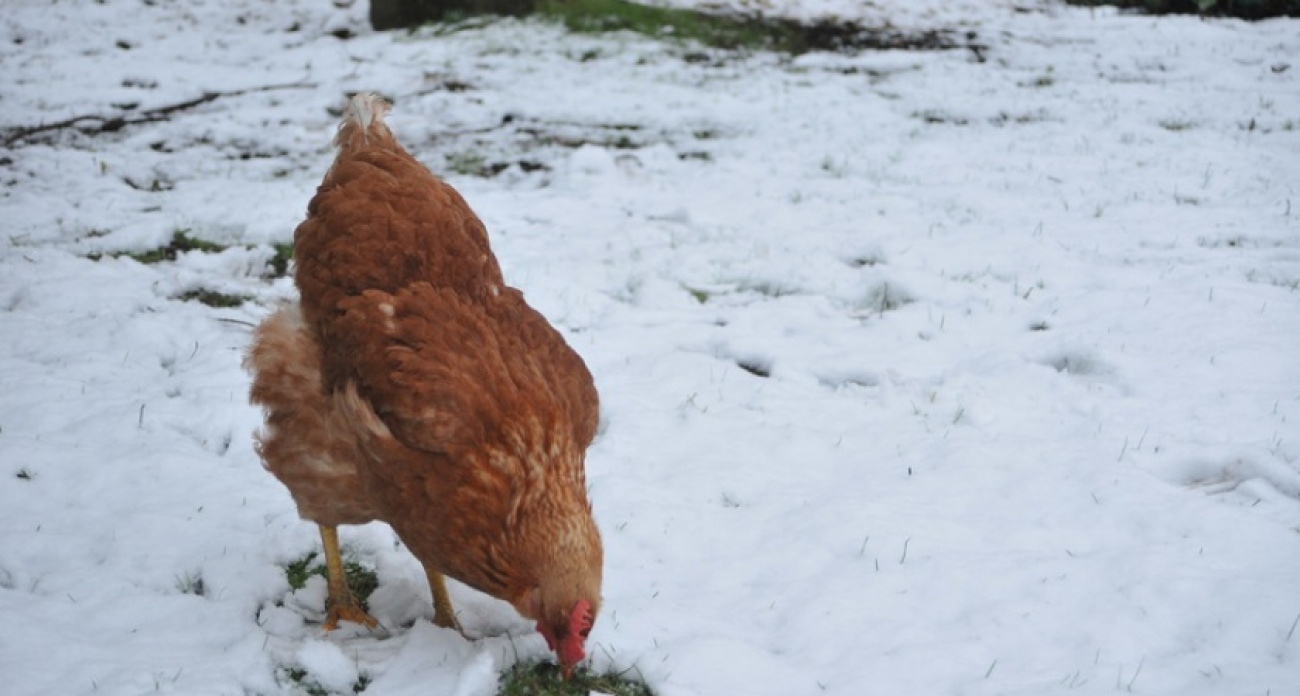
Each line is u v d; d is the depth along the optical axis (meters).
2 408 2.08
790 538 1.88
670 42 4.90
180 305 2.42
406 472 1.58
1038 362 2.29
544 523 1.56
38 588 1.76
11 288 2.47
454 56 4.63
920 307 2.50
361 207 1.68
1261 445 2.04
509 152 3.64
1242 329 2.34
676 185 3.36
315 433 1.66
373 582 1.83
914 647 1.70
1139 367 2.23
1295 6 5.64
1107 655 1.69
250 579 1.79
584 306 2.50
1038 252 2.77
